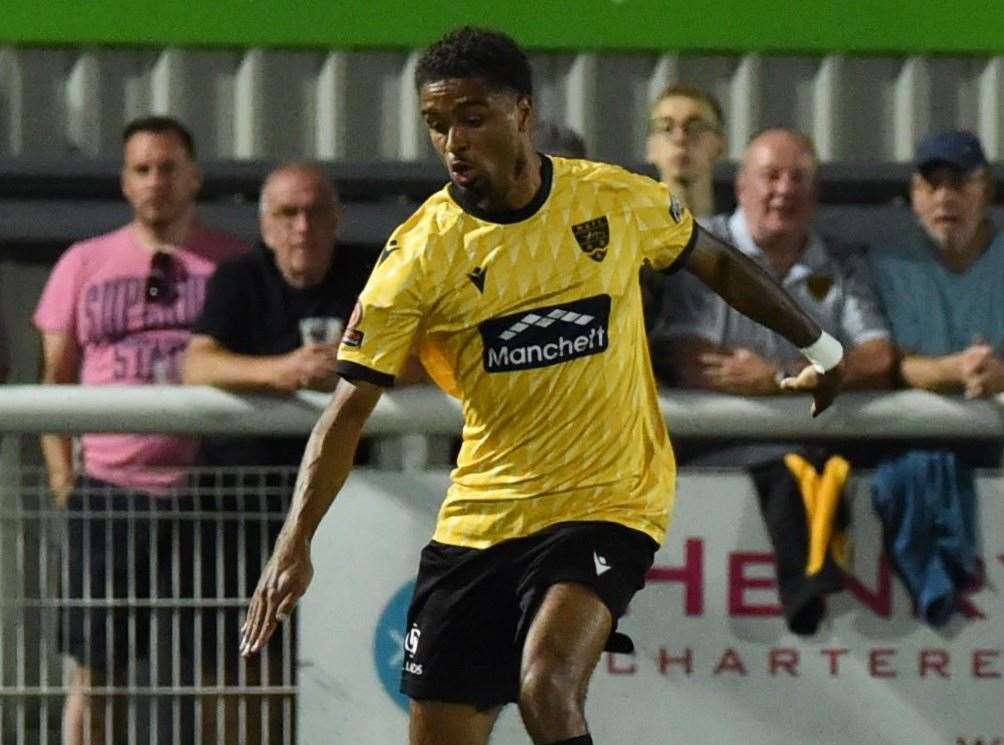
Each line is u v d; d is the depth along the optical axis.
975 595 17.81
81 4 27.23
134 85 27.62
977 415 17.97
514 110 13.92
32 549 17.78
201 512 17.75
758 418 17.89
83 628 17.77
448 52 13.83
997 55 27.92
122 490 17.73
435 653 15.26
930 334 20.64
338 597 17.75
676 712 17.78
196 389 17.78
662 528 15.07
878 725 17.81
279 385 17.77
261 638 14.19
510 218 14.34
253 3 27.34
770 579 17.73
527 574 14.70
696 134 22.72
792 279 20.22
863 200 27.17
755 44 27.64
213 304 19.67
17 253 26.53
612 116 27.80
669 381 19.47
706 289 19.44
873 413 17.94
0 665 17.70
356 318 14.41
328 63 27.59
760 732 17.77
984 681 17.84
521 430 14.73
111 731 17.78
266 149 27.69
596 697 17.77
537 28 27.48
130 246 22.81
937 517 17.77
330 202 19.72
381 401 17.64
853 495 17.84
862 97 28.08
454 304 14.39
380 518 17.73
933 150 20.86
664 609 17.73
